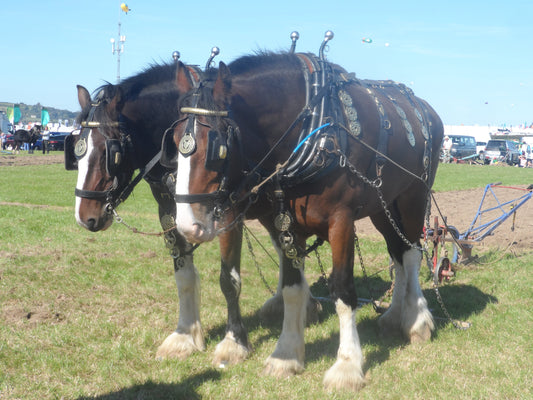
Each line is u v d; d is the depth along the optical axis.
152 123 4.49
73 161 4.39
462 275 7.22
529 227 11.05
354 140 4.12
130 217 11.17
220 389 3.94
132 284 6.52
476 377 4.19
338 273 4.09
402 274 5.30
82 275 6.72
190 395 3.87
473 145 43.41
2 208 11.73
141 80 4.58
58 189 16.42
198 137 3.50
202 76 4.13
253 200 4.03
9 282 6.27
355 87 4.46
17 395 3.79
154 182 4.54
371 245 9.09
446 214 12.84
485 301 6.07
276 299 5.62
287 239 4.05
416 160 5.02
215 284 6.73
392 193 4.74
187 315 4.77
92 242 8.55
